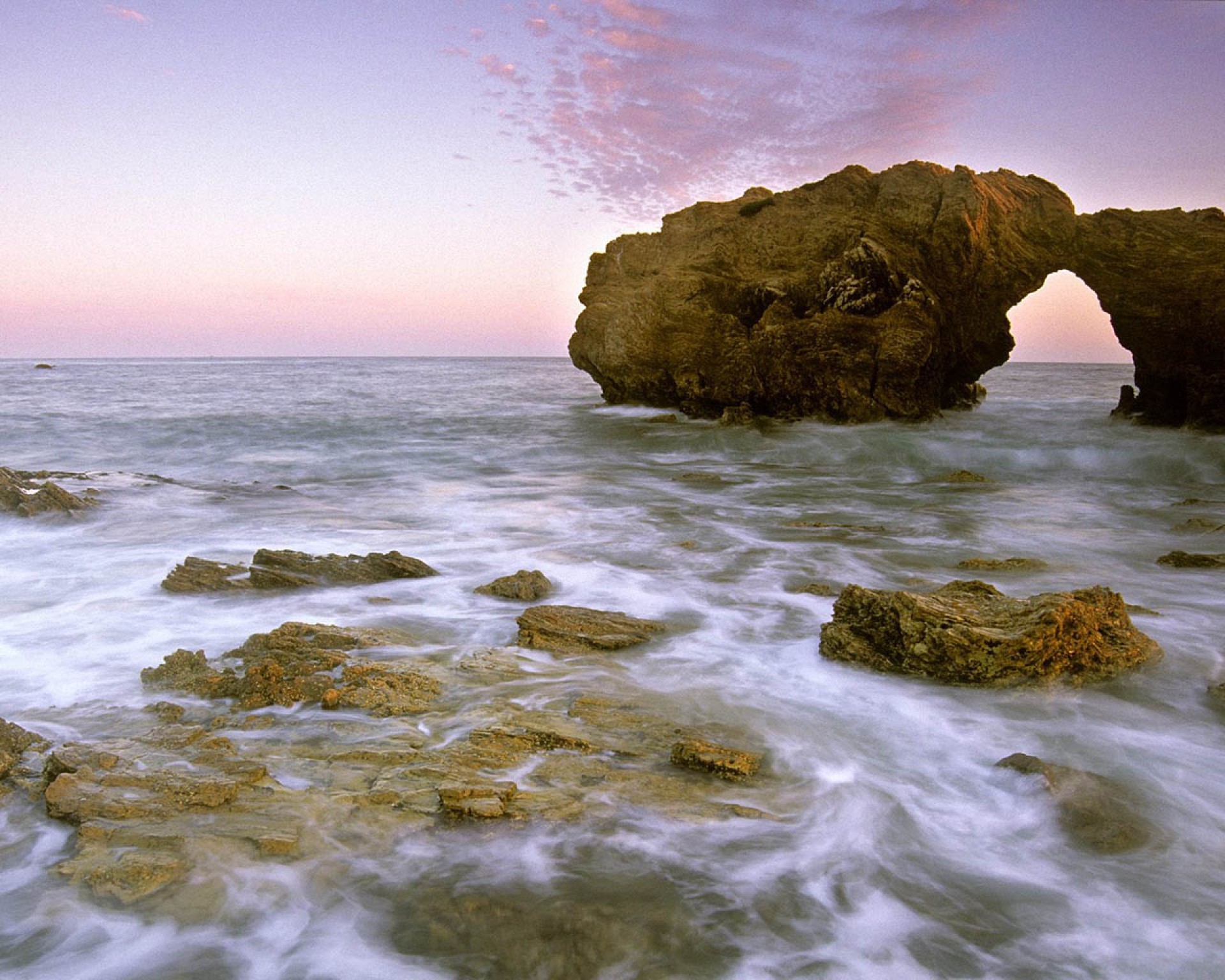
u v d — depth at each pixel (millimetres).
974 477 20531
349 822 4777
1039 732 6336
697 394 30953
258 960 3805
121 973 3707
